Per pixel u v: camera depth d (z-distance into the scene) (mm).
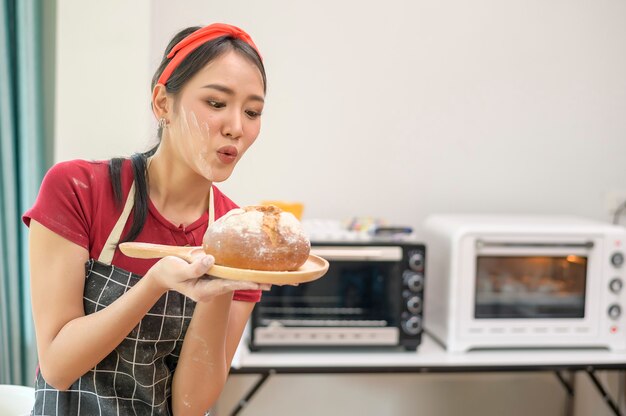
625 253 2541
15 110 2414
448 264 2520
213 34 1052
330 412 2947
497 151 2930
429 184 2900
